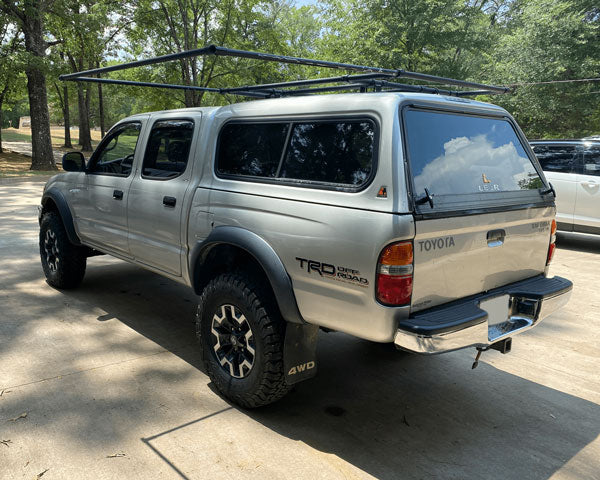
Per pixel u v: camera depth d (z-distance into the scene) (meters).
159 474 2.36
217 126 3.29
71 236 4.72
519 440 2.77
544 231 3.13
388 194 2.28
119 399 3.03
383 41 22.05
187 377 3.37
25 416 2.79
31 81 19.70
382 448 2.65
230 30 24.45
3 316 4.29
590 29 19.73
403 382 3.46
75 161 4.57
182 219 3.38
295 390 3.29
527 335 4.40
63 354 3.62
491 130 2.95
